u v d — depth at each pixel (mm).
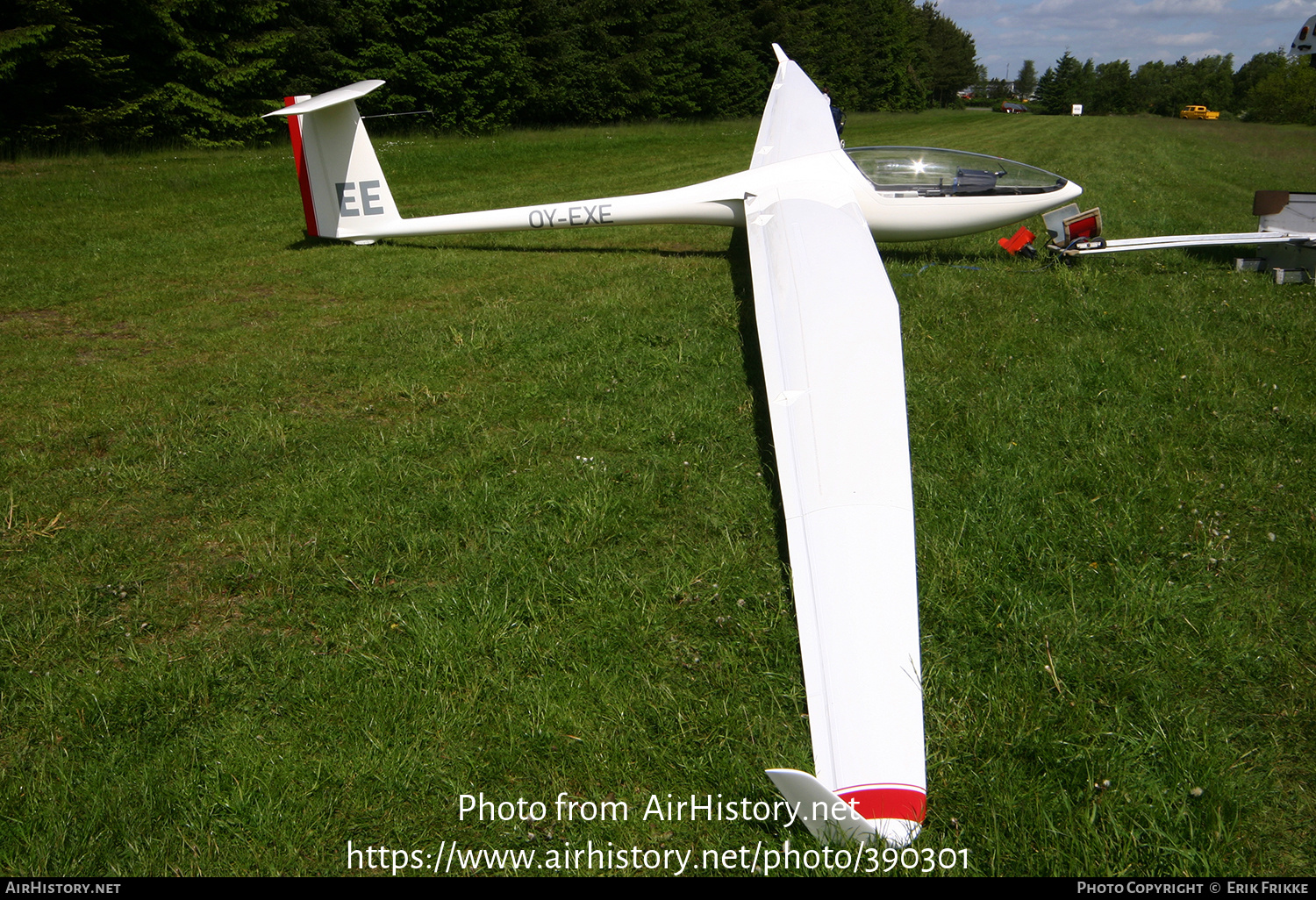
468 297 6512
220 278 7086
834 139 7625
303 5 21500
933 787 2074
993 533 3123
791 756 2158
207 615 2811
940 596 2773
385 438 4066
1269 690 2389
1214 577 2887
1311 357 4781
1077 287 6223
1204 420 4020
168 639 2695
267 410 4410
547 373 4844
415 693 2400
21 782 2121
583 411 4324
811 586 2301
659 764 2166
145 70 18047
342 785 2123
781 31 39469
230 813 2039
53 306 6258
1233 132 26312
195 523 3361
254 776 2129
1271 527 3166
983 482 3488
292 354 5230
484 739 2262
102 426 4152
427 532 3242
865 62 52094
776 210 5500
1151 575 2881
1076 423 4031
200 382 4785
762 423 4168
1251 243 6438
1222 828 1917
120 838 1978
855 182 6801
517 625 2684
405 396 4613
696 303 6121
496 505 3428
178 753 2227
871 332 3246
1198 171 14625
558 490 3543
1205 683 2418
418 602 2832
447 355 5117
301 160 8016
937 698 2344
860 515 2428
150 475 3680
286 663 2553
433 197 11281
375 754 2201
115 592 2891
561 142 19516
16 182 11289
